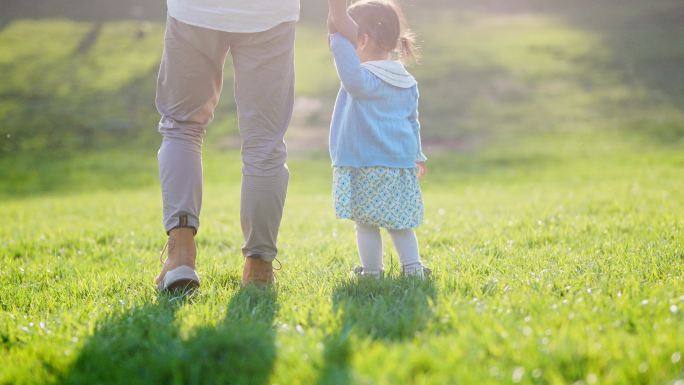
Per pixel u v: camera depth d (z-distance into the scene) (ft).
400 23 14.30
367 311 10.25
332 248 18.48
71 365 8.80
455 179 65.51
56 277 15.74
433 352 8.07
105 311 11.38
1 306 12.85
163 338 9.28
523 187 49.62
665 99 100.17
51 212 35.24
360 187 13.55
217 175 71.41
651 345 8.09
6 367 8.77
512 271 13.84
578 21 153.17
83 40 135.64
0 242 21.61
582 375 7.52
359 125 13.47
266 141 12.45
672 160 66.49
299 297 11.85
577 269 13.80
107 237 22.56
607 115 94.32
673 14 152.56
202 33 12.10
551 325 9.29
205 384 7.91
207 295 12.50
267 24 12.12
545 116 95.40
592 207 25.55
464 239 19.53
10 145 84.79
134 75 115.14
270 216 12.61
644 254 14.83
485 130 90.74
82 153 83.41
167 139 12.83
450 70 116.88
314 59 124.06
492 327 9.23
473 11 168.45
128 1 163.02
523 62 120.06
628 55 122.52
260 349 8.61
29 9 157.38
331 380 7.43
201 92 12.64
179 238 12.59
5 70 116.06
